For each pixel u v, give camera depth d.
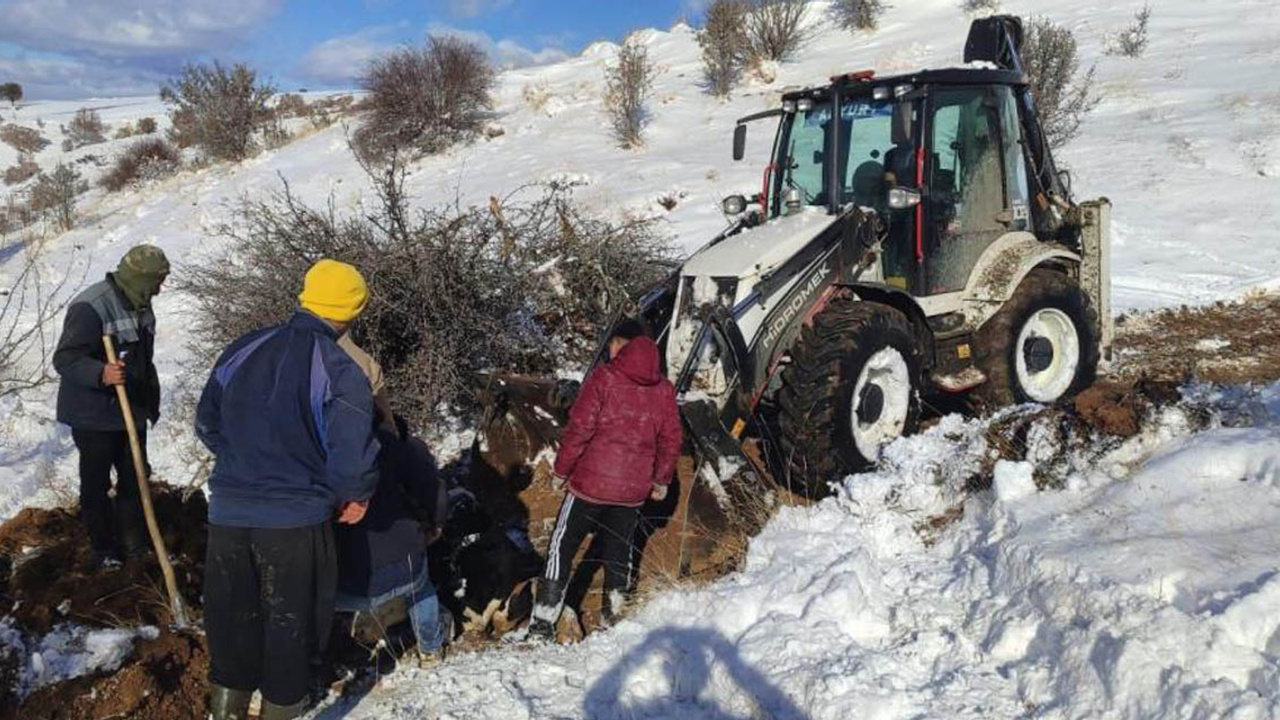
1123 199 12.66
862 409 5.54
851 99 6.38
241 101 25.53
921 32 22.09
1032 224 7.07
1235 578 3.41
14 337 11.54
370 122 22.05
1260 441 4.16
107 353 4.49
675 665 4.02
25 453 7.39
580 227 8.16
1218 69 16.84
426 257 6.77
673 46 27.84
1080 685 3.31
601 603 4.70
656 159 16.98
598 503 4.39
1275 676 2.96
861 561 4.36
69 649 4.16
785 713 3.60
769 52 22.03
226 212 17.84
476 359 7.17
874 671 3.64
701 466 5.11
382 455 4.06
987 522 4.54
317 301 3.65
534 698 3.99
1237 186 12.55
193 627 4.48
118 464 4.94
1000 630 3.72
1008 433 5.14
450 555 5.17
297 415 3.47
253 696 4.15
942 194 6.31
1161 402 4.87
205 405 3.65
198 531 5.32
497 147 20.14
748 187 14.49
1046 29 15.23
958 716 3.39
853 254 5.94
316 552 3.55
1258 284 9.95
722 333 5.27
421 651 4.38
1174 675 3.08
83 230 20.12
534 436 5.64
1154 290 10.12
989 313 6.46
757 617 4.19
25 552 5.15
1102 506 4.18
